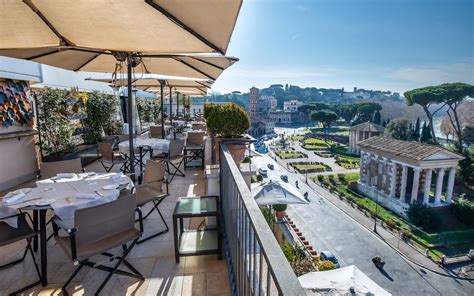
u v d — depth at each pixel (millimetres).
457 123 41000
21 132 5031
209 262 2369
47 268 2264
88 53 2941
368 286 4219
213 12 1348
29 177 5328
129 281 2105
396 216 24547
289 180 35156
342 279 4320
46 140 5699
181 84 6488
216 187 3209
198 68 3211
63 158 5559
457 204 23953
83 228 1765
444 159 24688
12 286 2045
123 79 3877
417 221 22766
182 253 2342
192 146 6086
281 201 4883
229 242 2264
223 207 2791
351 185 32562
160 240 2725
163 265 2318
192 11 1352
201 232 2740
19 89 5156
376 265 16719
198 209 2434
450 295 14312
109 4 1329
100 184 2449
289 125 100125
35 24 1596
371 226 22062
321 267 4875
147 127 12352
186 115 15477
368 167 30797
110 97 8750
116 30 1643
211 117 3719
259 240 953
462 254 18078
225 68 3090
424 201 25219
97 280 2115
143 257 2434
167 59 3043
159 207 3592
